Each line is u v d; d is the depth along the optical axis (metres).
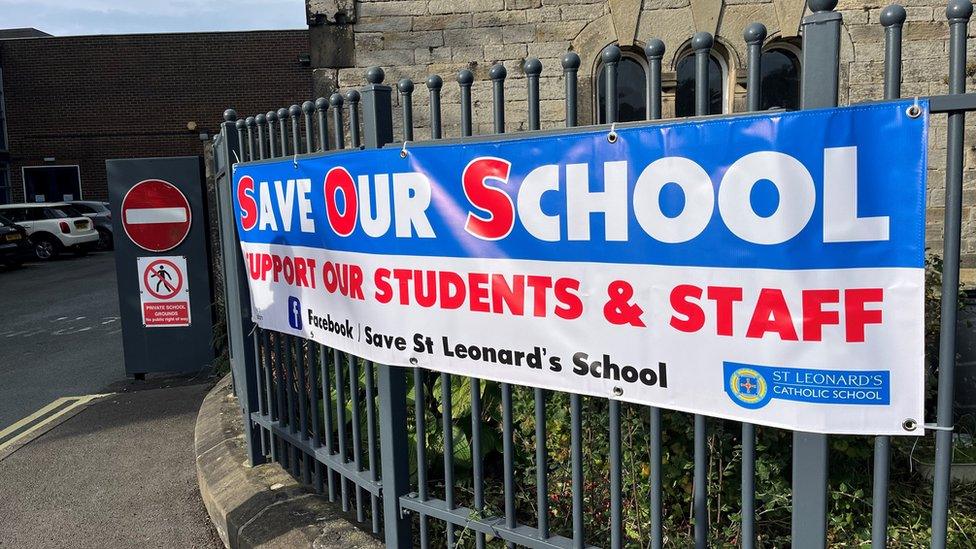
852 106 1.63
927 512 3.05
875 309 1.68
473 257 2.28
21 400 6.29
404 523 2.70
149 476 4.21
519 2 5.91
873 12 5.75
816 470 1.80
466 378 3.30
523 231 2.16
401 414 2.64
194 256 6.48
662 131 1.86
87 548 3.43
